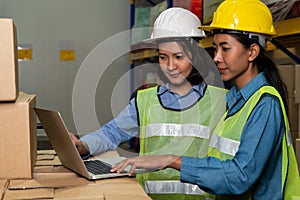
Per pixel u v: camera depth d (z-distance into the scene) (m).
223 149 1.42
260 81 1.42
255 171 1.28
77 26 4.75
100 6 4.77
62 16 4.71
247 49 1.42
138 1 4.74
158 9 3.67
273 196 1.38
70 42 4.74
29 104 1.21
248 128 1.32
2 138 1.19
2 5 4.61
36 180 1.20
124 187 1.12
